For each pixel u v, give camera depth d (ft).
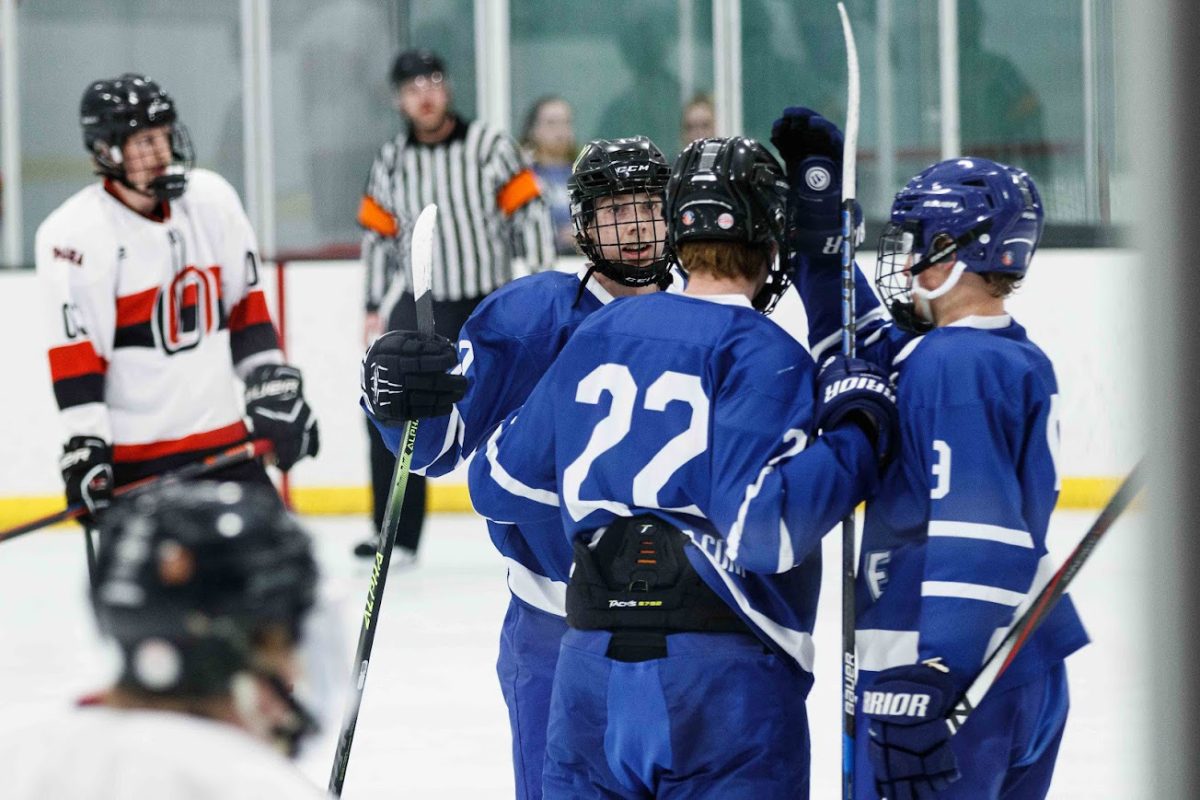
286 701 12.69
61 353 35.12
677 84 80.84
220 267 36.65
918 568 19.90
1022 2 78.23
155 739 12.09
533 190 62.18
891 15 79.46
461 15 80.48
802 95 80.64
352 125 80.38
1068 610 20.45
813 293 22.67
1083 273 74.23
